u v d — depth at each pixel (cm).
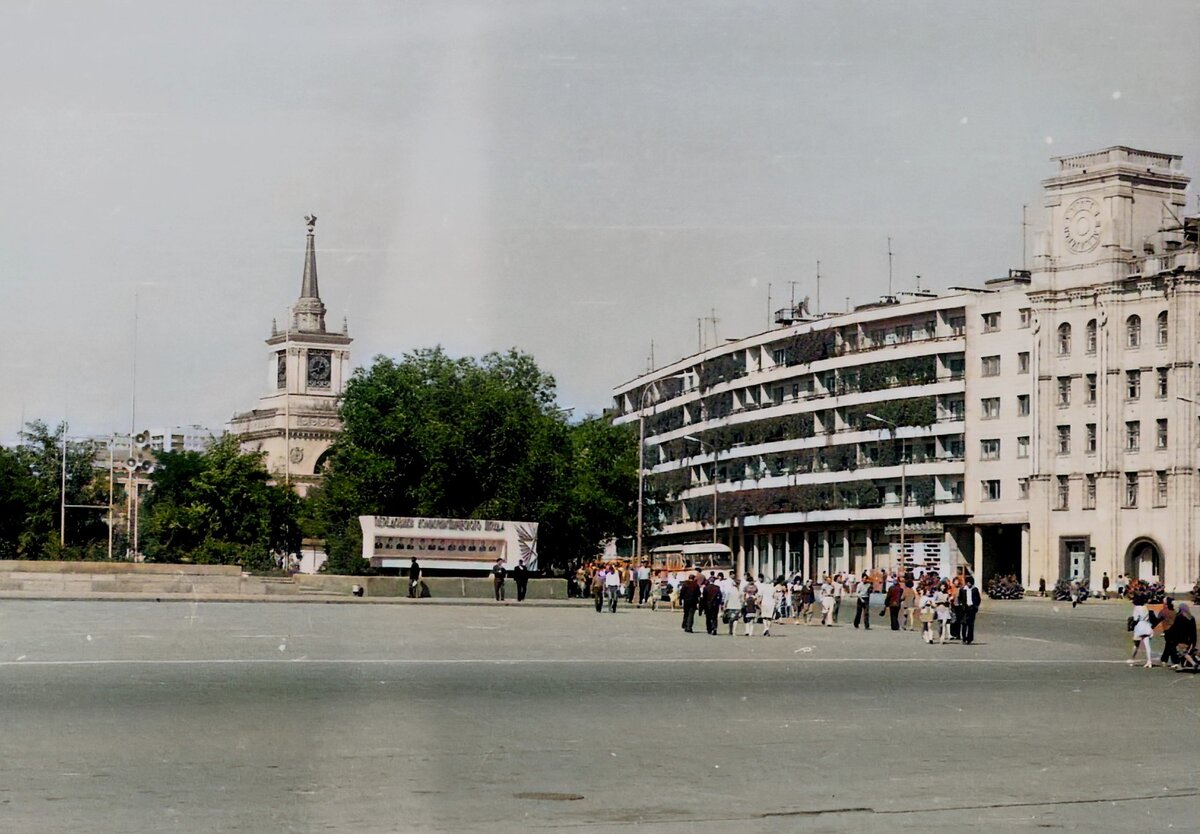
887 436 12838
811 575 13900
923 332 12850
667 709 2752
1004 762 2136
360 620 5666
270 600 7088
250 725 2380
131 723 2388
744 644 4872
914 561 12725
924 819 1683
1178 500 10906
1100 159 11519
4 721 2392
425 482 9581
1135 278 11212
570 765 2031
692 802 1764
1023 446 12012
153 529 12269
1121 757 2211
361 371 9794
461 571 8475
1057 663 4250
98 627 4797
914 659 4312
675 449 16025
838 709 2827
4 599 6675
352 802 1720
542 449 9875
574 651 4275
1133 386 11250
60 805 1664
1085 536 11456
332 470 10019
